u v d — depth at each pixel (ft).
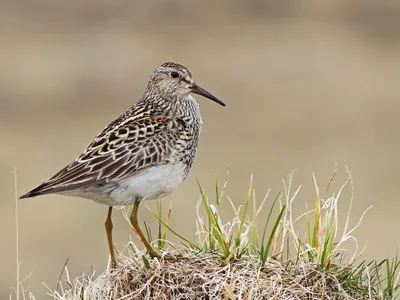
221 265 27.43
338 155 64.23
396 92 78.13
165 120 30.86
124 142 29.81
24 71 81.30
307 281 26.99
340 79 81.41
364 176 60.08
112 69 83.15
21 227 52.24
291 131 69.51
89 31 92.68
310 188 57.21
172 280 26.96
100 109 74.18
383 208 54.90
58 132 68.59
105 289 27.89
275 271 27.09
